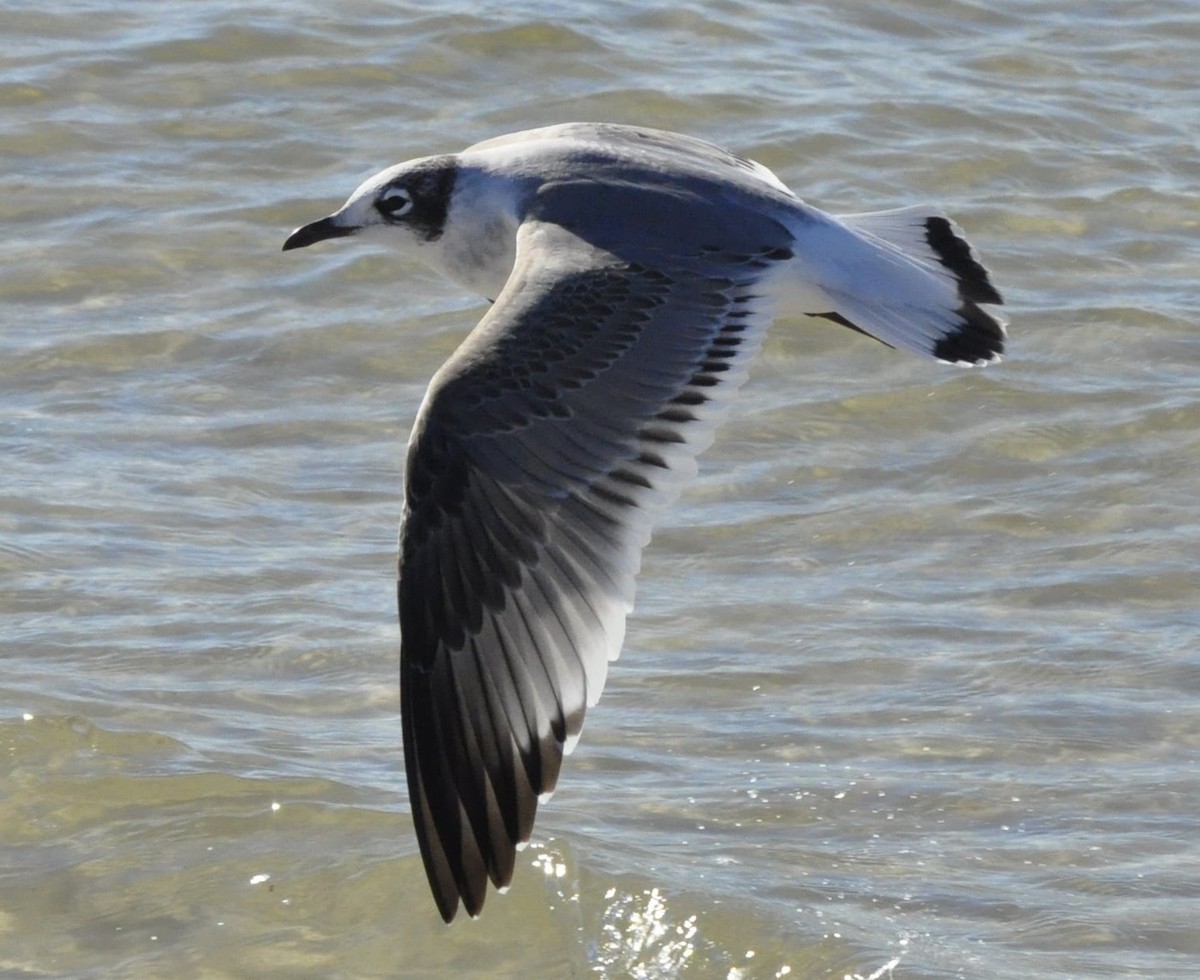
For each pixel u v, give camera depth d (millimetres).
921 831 11516
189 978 10359
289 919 10773
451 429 8266
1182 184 19469
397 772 11891
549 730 8109
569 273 8812
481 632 8211
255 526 14352
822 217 9336
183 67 20359
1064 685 12828
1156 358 16734
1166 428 15773
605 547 8141
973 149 19797
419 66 20578
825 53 21484
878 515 14719
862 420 15875
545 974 10469
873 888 11023
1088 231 18703
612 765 12031
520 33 21141
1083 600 13758
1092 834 11484
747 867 11141
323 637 13102
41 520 14234
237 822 11383
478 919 10773
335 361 16422
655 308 8688
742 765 12047
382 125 19719
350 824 11375
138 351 16469
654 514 8219
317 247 17891
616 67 20781
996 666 13008
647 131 10297
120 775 11703
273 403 15891
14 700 12305
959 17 22500
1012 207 18984
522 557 8172
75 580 13578
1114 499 14938
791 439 15625
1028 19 22562
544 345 8438
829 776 11953
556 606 8133
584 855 11102
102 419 15578
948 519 14711
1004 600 13766
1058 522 14688
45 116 19531
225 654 12922
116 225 18062
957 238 9602
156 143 19297
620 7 21859
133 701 12398
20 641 12930
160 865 11094
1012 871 11180
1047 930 10688
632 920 10719
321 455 15258
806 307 9344
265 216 18266
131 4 21438
